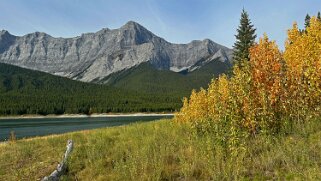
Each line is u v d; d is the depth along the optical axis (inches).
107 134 854.5
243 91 549.6
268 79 564.1
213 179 452.8
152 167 522.9
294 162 436.1
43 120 5698.8
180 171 501.0
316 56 588.1
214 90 636.1
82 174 564.7
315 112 565.6
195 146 589.3
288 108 564.7
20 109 7342.5
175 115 911.7
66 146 727.7
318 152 444.8
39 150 743.1
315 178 376.2
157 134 750.5
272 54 591.5
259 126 554.3
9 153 734.5
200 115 740.7
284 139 518.9
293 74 577.0
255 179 422.6
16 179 567.5
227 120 546.9
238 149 502.9
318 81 561.6
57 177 554.6
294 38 685.3
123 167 527.5
